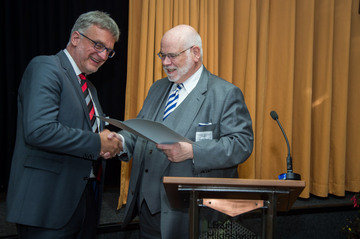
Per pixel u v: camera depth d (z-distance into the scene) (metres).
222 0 2.83
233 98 1.46
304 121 2.84
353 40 3.01
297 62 2.92
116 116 2.84
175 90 1.61
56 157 1.33
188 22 2.68
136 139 1.70
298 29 2.91
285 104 2.85
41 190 1.27
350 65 3.03
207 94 1.50
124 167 2.51
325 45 2.88
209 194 1.05
